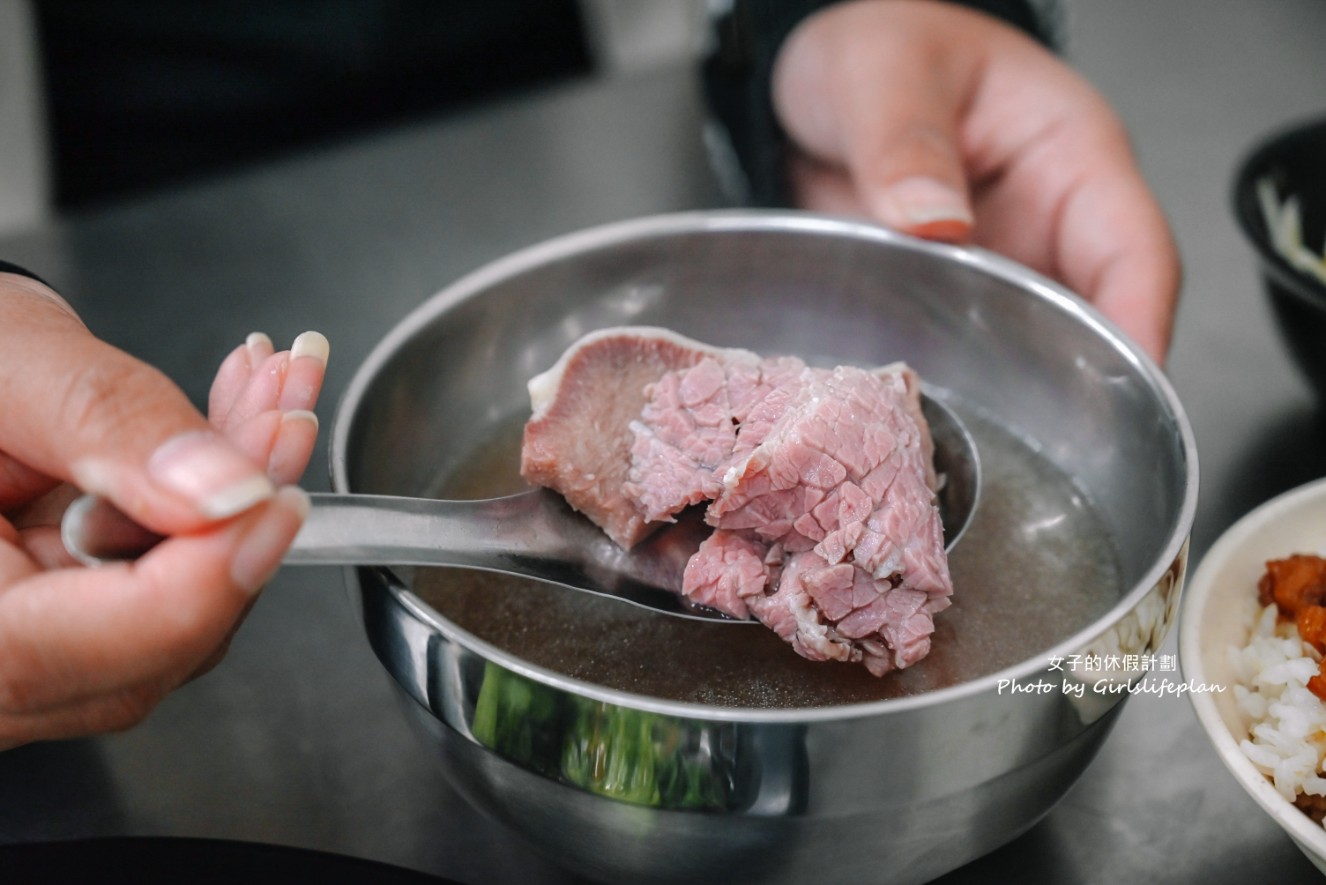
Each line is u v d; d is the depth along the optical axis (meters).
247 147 2.05
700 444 0.86
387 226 1.65
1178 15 2.03
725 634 0.85
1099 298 1.21
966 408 1.06
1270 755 0.74
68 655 0.66
